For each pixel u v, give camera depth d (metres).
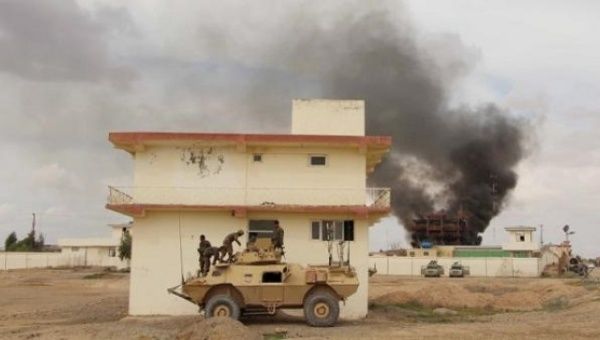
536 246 88.62
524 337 21.44
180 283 28.97
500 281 61.44
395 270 85.50
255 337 20.75
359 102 32.66
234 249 28.92
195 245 29.17
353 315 28.73
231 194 29.62
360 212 28.78
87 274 75.88
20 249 118.12
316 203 29.61
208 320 21.72
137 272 29.02
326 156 29.98
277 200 29.62
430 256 88.19
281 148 29.95
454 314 32.44
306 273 25.00
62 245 100.00
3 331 24.94
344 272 25.41
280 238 25.98
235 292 25.08
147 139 29.12
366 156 31.36
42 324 27.83
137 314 28.75
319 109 32.62
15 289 54.34
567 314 30.03
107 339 21.80
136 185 29.58
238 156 29.92
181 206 28.86
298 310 29.05
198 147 29.92
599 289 40.81
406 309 34.28
